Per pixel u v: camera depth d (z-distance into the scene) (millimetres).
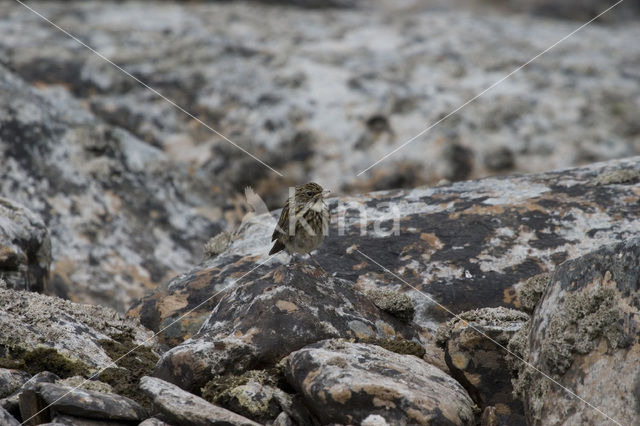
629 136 31969
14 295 13992
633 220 16906
